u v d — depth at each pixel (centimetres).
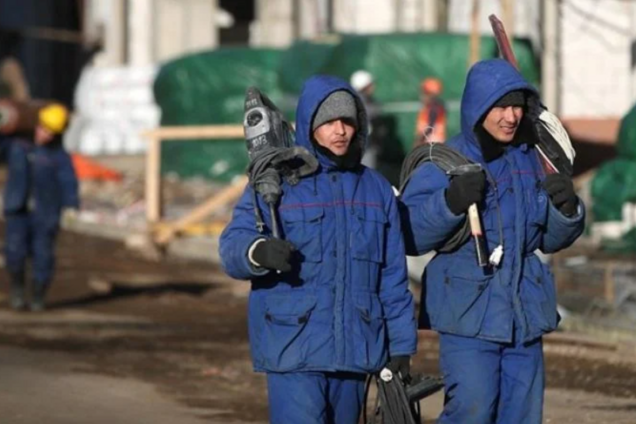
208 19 11100
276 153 2044
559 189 2150
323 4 9325
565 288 4709
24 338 4353
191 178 8644
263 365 2036
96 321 4781
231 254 2012
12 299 5097
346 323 2025
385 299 2088
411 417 2092
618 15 7106
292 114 7825
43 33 12512
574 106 7206
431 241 2150
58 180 5091
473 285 2138
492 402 2138
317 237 2033
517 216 2155
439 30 8806
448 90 7350
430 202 2131
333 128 2052
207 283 5812
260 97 2138
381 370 2070
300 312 2019
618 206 5931
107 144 10244
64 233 7381
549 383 3459
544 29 7181
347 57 7475
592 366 3678
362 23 9069
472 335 2131
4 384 3522
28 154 5044
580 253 5597
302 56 7762
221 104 8556
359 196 2067
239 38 13512
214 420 3095
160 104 8794
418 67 7312
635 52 6412
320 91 2050
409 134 7312
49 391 3431
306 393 2020
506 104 2145
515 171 2173
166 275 6034
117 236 7194
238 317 4900
